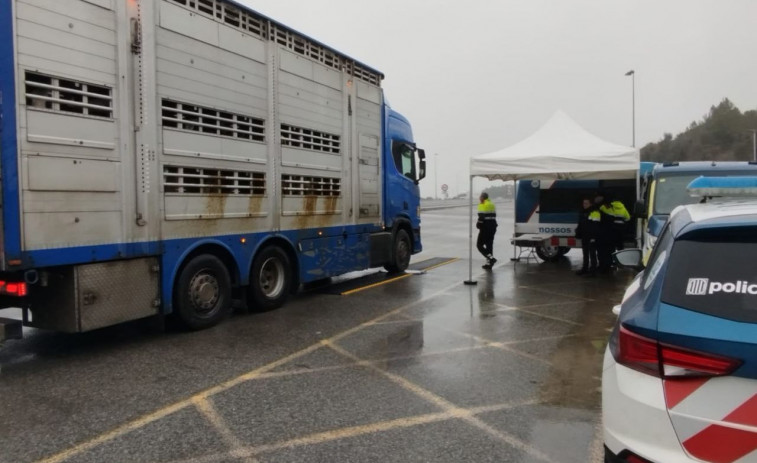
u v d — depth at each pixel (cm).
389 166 1077
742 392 209
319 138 851
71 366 519
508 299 860
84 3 504
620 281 1046
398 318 726
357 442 361
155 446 354
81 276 510
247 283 712
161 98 582
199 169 633
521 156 995
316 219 846
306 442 361
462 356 554
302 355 557
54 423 388
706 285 232
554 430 379
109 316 536
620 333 251
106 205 526
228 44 671
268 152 740
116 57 534
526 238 1323
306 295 899
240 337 626
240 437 368
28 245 461
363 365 524
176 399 435
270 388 461
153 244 576
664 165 916
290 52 782
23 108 456
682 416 218
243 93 694
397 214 1112
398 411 412
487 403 429
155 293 584
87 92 507
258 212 725
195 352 566
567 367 519
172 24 595
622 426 235
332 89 884
